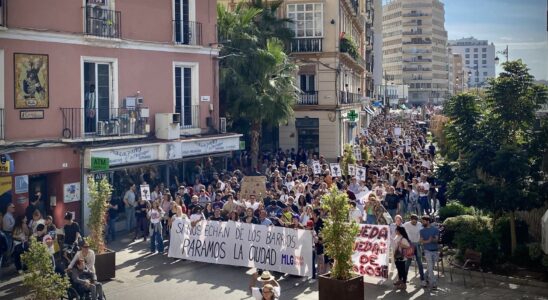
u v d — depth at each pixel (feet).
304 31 135.64
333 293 40.88
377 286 50.39
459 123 58.29
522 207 52.54
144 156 74.90
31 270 37.58
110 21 72.79
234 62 97.91
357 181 74.54
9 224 57.77
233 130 106.11
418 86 545.03
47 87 66.13
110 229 68.23
